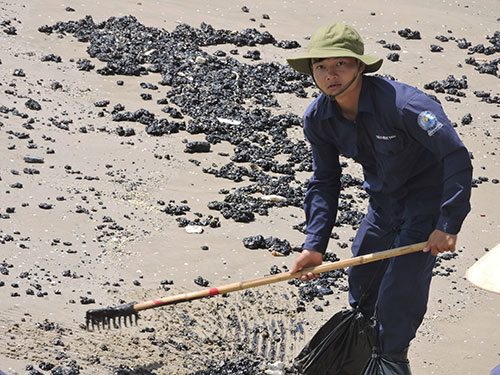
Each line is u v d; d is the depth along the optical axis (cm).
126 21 1031
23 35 964
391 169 439
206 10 1110
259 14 1114
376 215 468
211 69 940
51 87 851
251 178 739
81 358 481
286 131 839
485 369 524
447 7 1211
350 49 416
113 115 816
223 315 552
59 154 731
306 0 1174
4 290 540
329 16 1133
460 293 611
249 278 596
